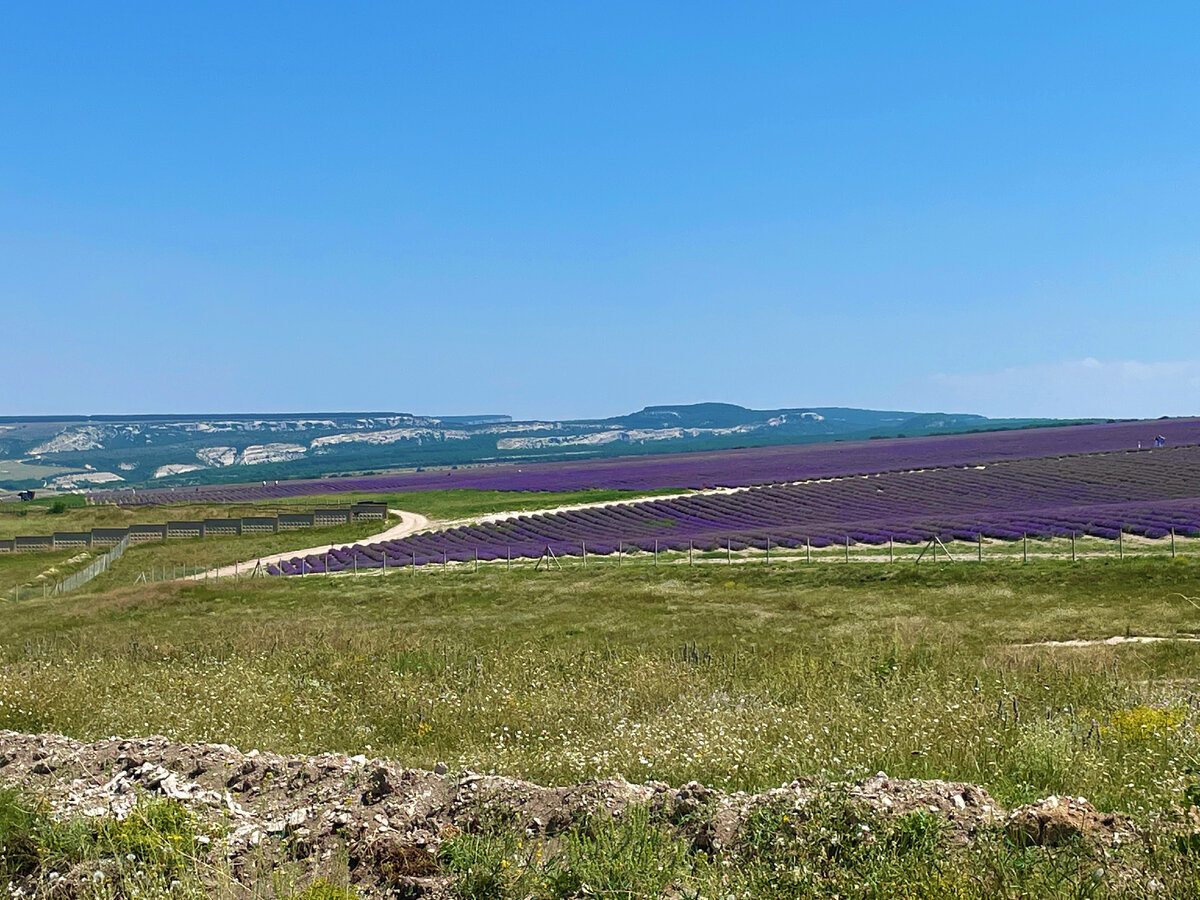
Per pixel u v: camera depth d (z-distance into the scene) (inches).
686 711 633.6
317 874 319.3
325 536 3693.4
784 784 405.1
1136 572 1481.3
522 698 735.7
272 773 433.4
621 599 1711.4
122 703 713.0
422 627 1508.4
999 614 1291.8
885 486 3725.4
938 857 288.4
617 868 292.0
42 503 5959.6
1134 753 438.9
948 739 477.7
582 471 6835.6
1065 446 5241.1
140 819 352.5
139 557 3297.2
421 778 409.4
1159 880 269.3
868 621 1318.9
